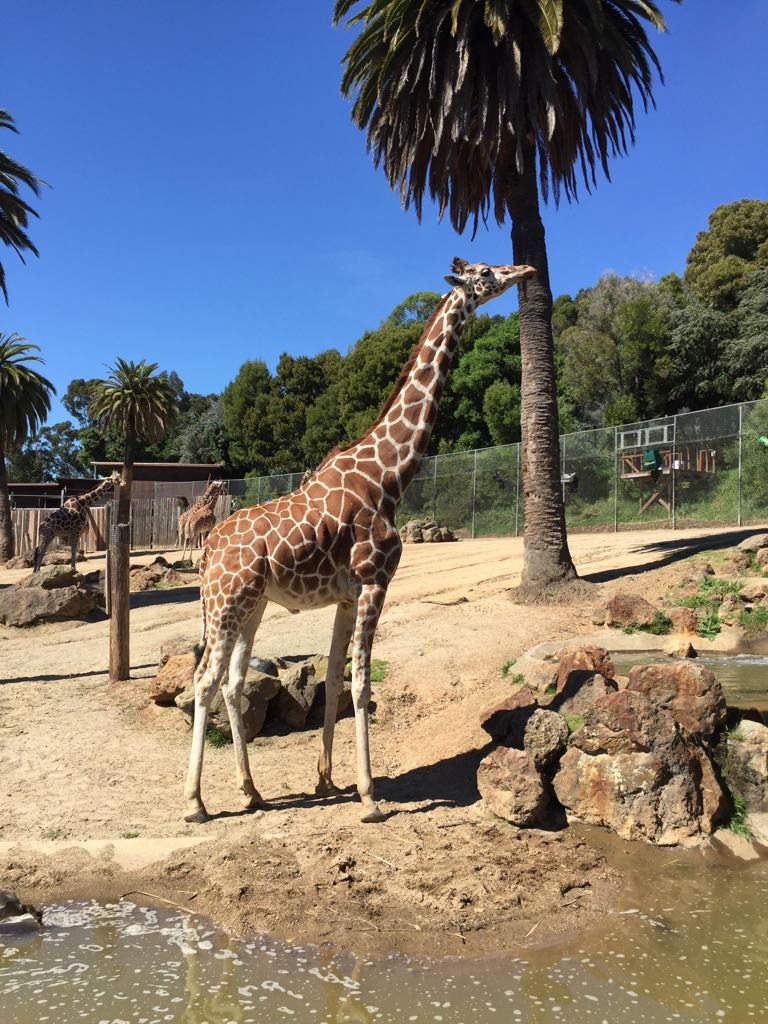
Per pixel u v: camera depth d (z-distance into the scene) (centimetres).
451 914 444
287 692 802
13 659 1187
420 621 1191
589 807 562
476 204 1550
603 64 1383
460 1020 348
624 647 1041
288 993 372
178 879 496
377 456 616
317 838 536
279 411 5641
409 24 1320
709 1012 351
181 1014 354
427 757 714
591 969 391
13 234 2594
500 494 2862
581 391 3966
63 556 2528
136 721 834
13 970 393
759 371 3347
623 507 2619
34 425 3772
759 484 2192
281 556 581
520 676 856
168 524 3866
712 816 548
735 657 988
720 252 4406
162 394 4134
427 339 653
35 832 558
